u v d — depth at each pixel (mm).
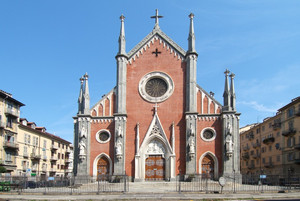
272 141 84375
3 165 65750
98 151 50281
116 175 44375
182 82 51469
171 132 49719
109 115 51688
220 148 47875
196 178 46188
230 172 45781
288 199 29203
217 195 32219
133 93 52125
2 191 38969
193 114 48781
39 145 85875
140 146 49781
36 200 30141
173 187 41781
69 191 37781
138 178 48219
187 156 47531
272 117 86000
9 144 68312
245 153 106125
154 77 52469
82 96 52469
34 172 81938
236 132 47594
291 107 74125
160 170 49156
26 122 82438
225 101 49000
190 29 52656
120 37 53625
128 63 53438
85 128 50281
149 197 31297
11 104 71312
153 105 51219
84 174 48469
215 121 48938
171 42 53094
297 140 70750
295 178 42688
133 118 51125
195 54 51531
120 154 48656
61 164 103625
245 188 39656
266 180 44656
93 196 32469
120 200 29875
